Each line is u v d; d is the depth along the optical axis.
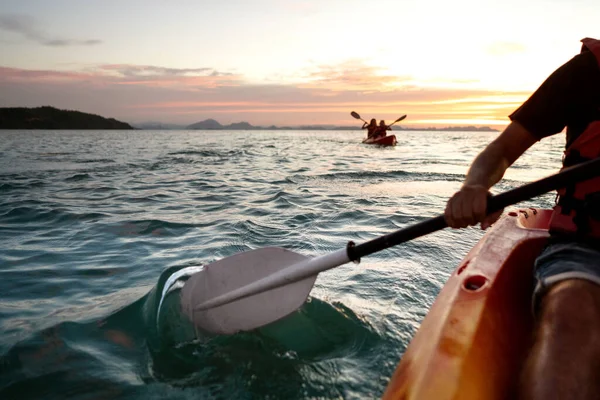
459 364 1.25
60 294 2.90
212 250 3.80
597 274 1.22
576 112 1.30
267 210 5.53
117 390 1.89
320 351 2.15
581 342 1.08
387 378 1.95
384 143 22.48
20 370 2.02
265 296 2.21
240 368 2.03
